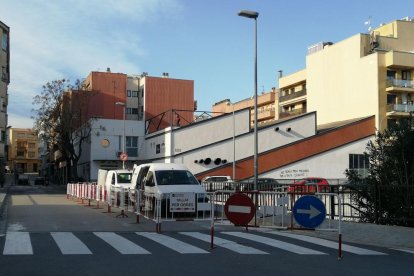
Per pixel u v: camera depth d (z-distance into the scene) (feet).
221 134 158.61
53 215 61.00
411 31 209.46
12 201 92.63
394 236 42.16
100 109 237.25
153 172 63.16
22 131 478.59
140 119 246.27
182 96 247.91
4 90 171.73
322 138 158.81
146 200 52.80
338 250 34.37
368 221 51.52
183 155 148.66
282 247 35.88
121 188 61.46
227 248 34.76
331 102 213.46
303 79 246.06
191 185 60.64
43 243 36.17
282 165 152.46
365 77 194.70
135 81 250.57
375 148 52.65
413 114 53.72
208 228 47.98
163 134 158.51
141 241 37.93
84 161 200.13
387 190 49.62
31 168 478.18
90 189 81.51
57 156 280.92
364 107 194.59
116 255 31.22
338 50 210.38
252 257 31.22
